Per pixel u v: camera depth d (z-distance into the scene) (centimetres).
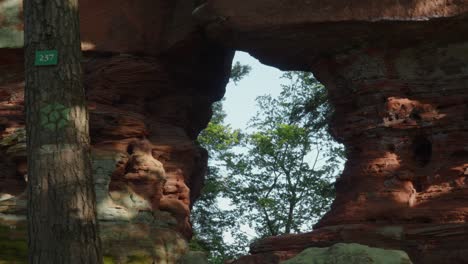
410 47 1192
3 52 1359
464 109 1163
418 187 1170
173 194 1351
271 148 3238
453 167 1145
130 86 1381
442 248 1079
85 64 1384
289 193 3234
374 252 960
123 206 1260
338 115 1271
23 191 1298
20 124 1338
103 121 1304
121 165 1273
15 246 1191
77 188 779
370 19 1157
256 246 1202
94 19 1388
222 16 1222
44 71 802
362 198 1177
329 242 1143
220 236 3166
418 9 1142
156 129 1389
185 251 1274
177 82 1465
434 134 1172
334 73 1266
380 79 1208
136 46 1401
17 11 1362
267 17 1202
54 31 810
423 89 1191
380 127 1193
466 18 1124
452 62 1176
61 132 788
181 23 1394
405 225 1126
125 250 1209
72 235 762
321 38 1221
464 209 1109
